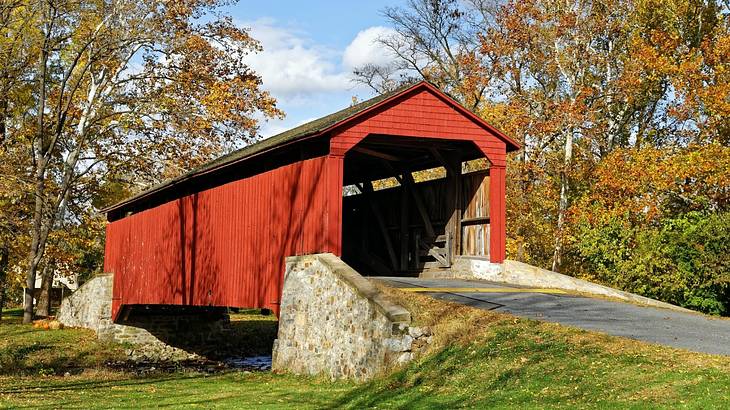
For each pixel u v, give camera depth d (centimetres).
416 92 1612
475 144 1683
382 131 1566
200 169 2192
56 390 1489
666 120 3112
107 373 2031
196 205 2138
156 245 2422
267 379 1490
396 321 1218
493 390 1006
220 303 1927
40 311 3628
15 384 1656
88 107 2969
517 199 3058
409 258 2005
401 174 2036
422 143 1730
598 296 1627
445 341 1223
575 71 3017
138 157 3181
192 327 2919
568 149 2991
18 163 2923
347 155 1928
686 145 2833
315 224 1532
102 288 2817
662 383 900
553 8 3041
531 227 3153
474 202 1783
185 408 1116
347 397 1146
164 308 2856
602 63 3061
